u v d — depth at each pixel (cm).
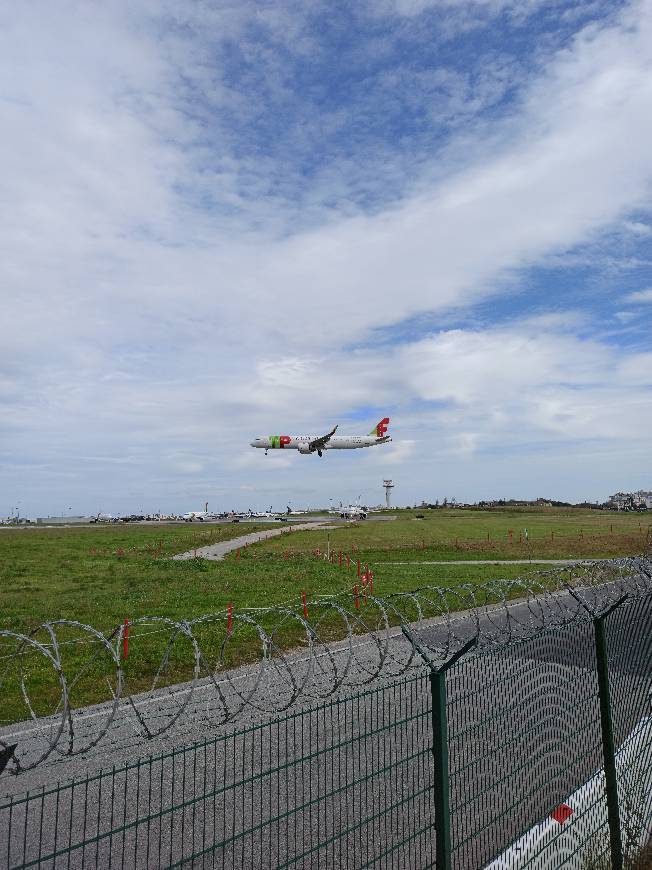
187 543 7875
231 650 2009
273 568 4919
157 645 2097
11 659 1919
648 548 5531
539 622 1714
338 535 8881
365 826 846
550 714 817
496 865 689
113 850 798
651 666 979
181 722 1310
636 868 789
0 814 909
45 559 5928
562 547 6269
